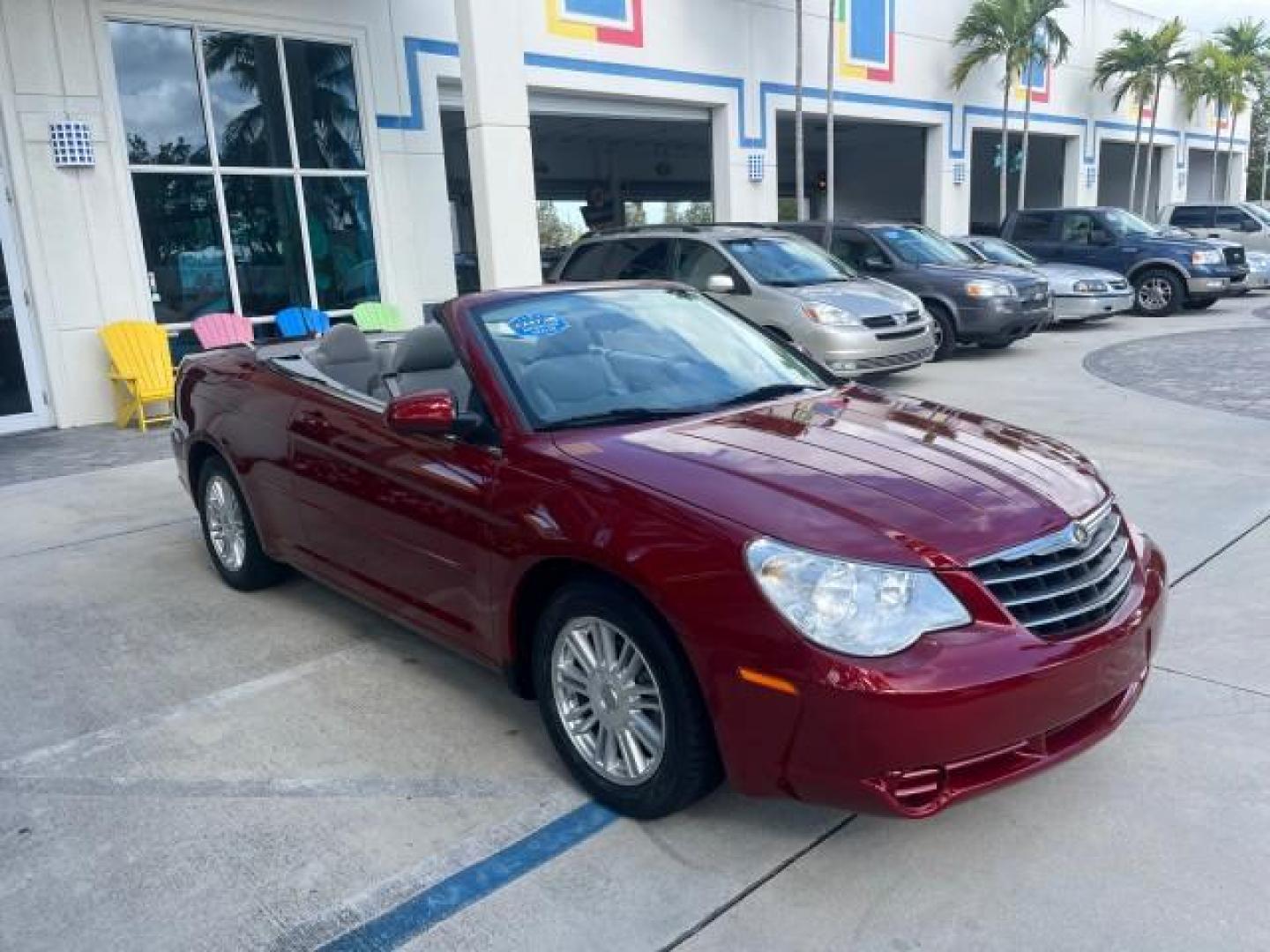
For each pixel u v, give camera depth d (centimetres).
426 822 325
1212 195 3691
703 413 379
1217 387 1012
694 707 292
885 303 1045
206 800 342
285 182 1221
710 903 280
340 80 1263
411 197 1338
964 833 306
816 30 1970
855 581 267
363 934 273
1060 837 302
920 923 269
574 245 1213
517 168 1305
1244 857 289
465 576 361
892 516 288
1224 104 3503
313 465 442
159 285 1126
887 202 3378
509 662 351
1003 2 2272
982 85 2469
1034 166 3341
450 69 1359
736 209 1859
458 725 388
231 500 532
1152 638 313
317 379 464
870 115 2153
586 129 2353
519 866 300
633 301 454
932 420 381
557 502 321
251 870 303
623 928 272
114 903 291
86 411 1077
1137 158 2977
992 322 1243
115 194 1069
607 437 348
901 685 257
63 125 1026
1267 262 2011
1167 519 589
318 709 405
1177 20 2828
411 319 1351
